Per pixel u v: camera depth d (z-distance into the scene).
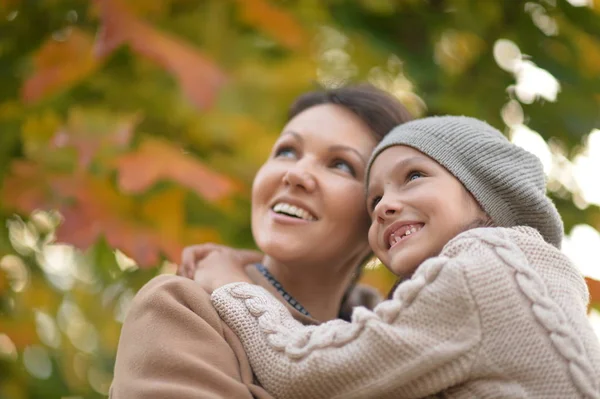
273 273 2.46
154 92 3.71
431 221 2.04
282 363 1.93
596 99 3.71
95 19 3.55
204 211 3.65
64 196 3.12
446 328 1.82
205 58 3.27
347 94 2.52
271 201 2.40
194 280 2.33
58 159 3.30
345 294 2.76
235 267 2.40
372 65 3.96
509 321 1.80
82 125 3.21
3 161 3.55
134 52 3.46
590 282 2.89
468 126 2.15
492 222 2.07
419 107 3.83
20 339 3.84
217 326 2.04
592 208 3.77
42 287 4.14
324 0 3.78
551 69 3.69
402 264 2.05
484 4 3.71
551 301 1.82
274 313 2.05
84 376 4.43
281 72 3.85
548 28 3.76
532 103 3.77
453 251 1.91
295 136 2.44
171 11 3.71
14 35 3.66
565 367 1.77
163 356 1.93
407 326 1.84
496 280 1.83
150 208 3.23
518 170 2.07
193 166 3.15
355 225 2.40
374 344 1.83
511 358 1.79
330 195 2.36
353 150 2.42
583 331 1.82
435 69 3.65
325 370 1.86
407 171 2.12
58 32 3.65
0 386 4.10
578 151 3.83
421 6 3.75
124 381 1.93
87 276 4.32
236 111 3.70
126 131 3.20
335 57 4.12
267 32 3.63
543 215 2.07
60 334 4.37
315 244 2.35
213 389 1.88
